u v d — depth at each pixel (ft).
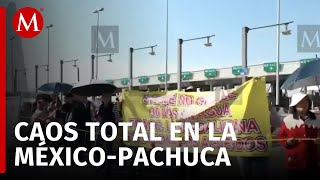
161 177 31.50
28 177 31.78
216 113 24.80
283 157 35.88
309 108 19.48
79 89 37.32
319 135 19.16
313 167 19.06
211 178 29.96
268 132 23.16
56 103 45.88
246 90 23.63
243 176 23.98
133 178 30.78
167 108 28.09
